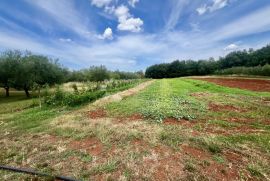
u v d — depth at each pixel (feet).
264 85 91.25
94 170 17.28
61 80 127.85
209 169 17.03
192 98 55.77
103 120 33.27
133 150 20.83
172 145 21.67
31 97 100.32
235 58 335.67
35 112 45.37
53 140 25.04
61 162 19.01
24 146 23.39
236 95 60.29
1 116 42.75
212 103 47.34
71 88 83.41
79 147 22.39
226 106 43.75
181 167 17.38
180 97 58.44
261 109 39.63
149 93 72.33
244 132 26.14
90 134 26.11
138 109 41.37
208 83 112.16
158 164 17.89
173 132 25.66
